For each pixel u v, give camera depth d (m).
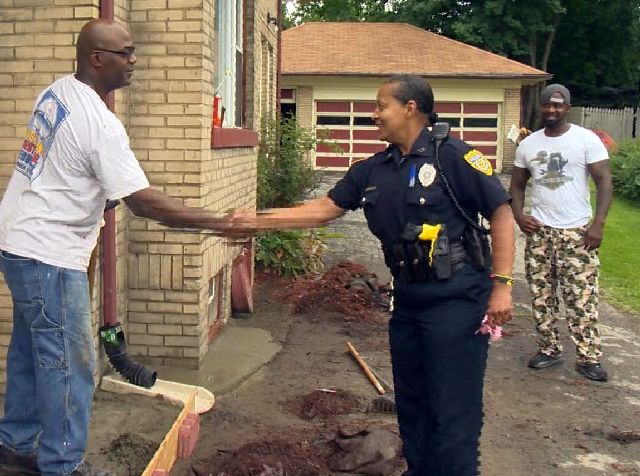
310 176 11.91
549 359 6.31
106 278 4.84
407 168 3.55
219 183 6.10
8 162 4.68
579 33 35.84
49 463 3.29
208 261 5.84
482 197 3.47
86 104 3.21
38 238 3.18
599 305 8.82
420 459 3.72
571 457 4.59
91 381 3.38
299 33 28.75
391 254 3.64
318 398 5.22
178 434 4.18
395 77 3.60
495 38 32.38
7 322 4.59
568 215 5.97
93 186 3.27
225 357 5.98
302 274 9.52
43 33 4.64
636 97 38.56
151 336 5.59
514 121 26.11
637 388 5.91
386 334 7.15
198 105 5.37
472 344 3.55
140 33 5.36
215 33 7.03
